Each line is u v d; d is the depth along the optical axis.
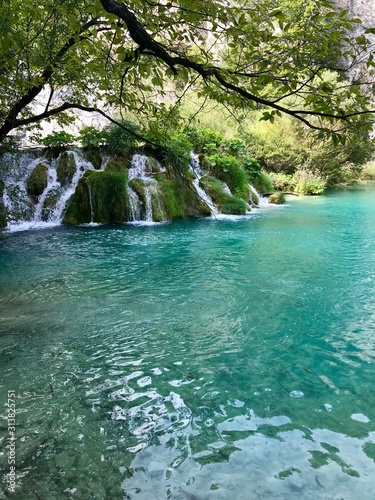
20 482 2.28
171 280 6.07
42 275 6.30
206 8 2.20
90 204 10.77
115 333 4.28
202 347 3.98
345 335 4.24
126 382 3.35
